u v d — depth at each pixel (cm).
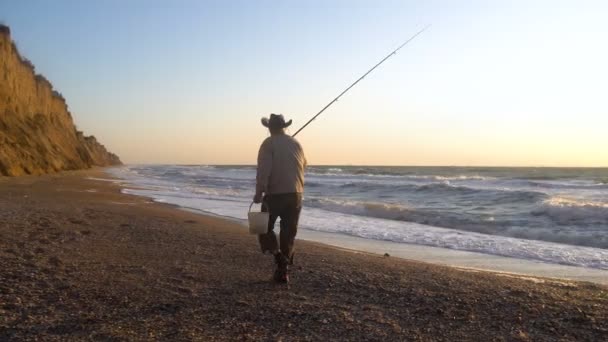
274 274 493
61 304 398
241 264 581
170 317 379
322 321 380
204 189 2527
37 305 392
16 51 4266
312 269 569
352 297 450
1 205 1088
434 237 980
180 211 1350
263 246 492
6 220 824
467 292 475
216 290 457
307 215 1386
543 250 830
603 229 1032
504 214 1349
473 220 1205
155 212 1241
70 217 941
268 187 486
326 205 1612
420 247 866
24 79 4328
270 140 487
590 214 1218
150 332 347
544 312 412
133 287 456
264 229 474
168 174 5209
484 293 473
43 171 3434
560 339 353
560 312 412
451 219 1223
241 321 376
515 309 420
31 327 347
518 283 530
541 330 371
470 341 347
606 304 439
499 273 629
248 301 426
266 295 446
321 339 344
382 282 510
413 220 1269
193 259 602
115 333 343
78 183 2534
